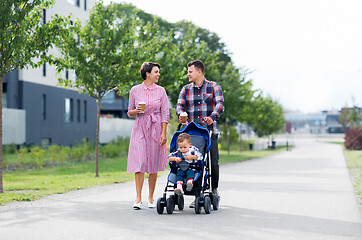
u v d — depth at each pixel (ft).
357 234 17.88
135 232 17.95
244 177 45.57
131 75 49.73
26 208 24.26
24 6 33.68
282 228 18.98
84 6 104.12
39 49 34.30
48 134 111.55
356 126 145.79
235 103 98.84
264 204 26.23
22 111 101.91
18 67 35.50
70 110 122.52
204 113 24.94
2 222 20.02
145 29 60.44
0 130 34.01
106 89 50.93
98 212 22.86
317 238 17.11
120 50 50.88
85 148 84.28
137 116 24.57
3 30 32.07
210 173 23.86
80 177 49.14
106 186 37.27
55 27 34.76
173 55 67.46
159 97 24.77
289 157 94.07
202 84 25.04
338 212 23.40
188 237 17.11
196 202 22.29
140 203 24.08
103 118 126.00
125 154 104.83
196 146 22.89
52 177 50.49
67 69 49.42
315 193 31.78
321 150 135.95
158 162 24.71
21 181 45.91
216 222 20.21
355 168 59.16
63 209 23.91
